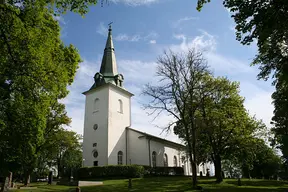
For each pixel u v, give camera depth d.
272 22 12.42
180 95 24.11
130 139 39.66
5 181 21.14
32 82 16.12
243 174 54.19
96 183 25.33
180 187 21.98
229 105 29.33
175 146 47.31
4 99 16.83
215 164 28.47
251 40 13.48
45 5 14.18
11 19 13.58
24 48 14.83
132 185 23.42
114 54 43.81
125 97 41.59
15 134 19.03
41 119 19.16
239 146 28.69
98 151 36.47
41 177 49.19
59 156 46.72
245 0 12.72
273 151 49.34
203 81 27.55
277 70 18.88
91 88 41.19
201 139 30.66
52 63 18.08
